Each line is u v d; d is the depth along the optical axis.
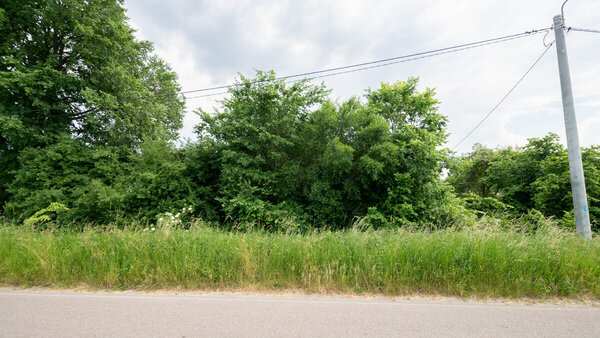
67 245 4.95
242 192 9.42
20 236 5.45
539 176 12.88
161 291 3.97
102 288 4.09
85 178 10.96
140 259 4.40
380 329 2.73
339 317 3.04
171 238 4.88
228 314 3.11
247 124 9.78
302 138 10.57
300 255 4.45
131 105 13.21
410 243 4.61
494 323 2.90
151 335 2.58
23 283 4.21
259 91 10.12
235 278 4.25
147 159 11.14
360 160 9.45
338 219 10.04
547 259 4.15
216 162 11.00
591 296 3.76
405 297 3.76
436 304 3.49
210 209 10.53
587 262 4.11
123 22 14.95
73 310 3.21
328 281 4.08
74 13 12.48
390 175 9.84
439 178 11.16
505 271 4.02
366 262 4.23
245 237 5.23
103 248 4.68
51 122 13.02
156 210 9.97
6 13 12.17
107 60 14.01
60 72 12.20
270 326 2.79
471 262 4.12
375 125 9.62
